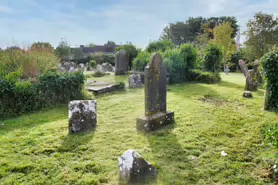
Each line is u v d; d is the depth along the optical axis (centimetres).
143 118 390
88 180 232
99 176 241
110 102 637
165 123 414
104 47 2986
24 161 274
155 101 412
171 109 527
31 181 231
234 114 484
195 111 508
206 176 242
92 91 764
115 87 838
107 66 1719
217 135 363
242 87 870
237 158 283
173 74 1021
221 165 265
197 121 434
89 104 402
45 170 254
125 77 1198
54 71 704
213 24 3312
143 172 238
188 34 3609
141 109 553
